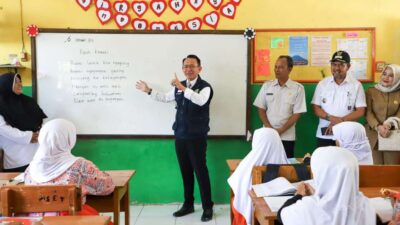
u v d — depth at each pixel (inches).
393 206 62.4
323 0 142.6
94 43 142.9
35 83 143.1
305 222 56.3
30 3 141.9
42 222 59.2
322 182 57.7
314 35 143.1
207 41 142.9
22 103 124.7
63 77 143.9
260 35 143.3
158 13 142.6
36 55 142.6
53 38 142.1
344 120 126.6
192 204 140.0
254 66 144.4
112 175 100.0
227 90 144.6
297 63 144.1
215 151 148.2
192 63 128.7
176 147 134.7
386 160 129.8
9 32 142.4
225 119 145.8
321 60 143.8
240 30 141.9
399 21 142.7
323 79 137.1
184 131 131.0
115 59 143.8
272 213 66.2
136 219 134.3
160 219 134.3
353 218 54.9
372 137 128.9
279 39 143.3
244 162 92.8
